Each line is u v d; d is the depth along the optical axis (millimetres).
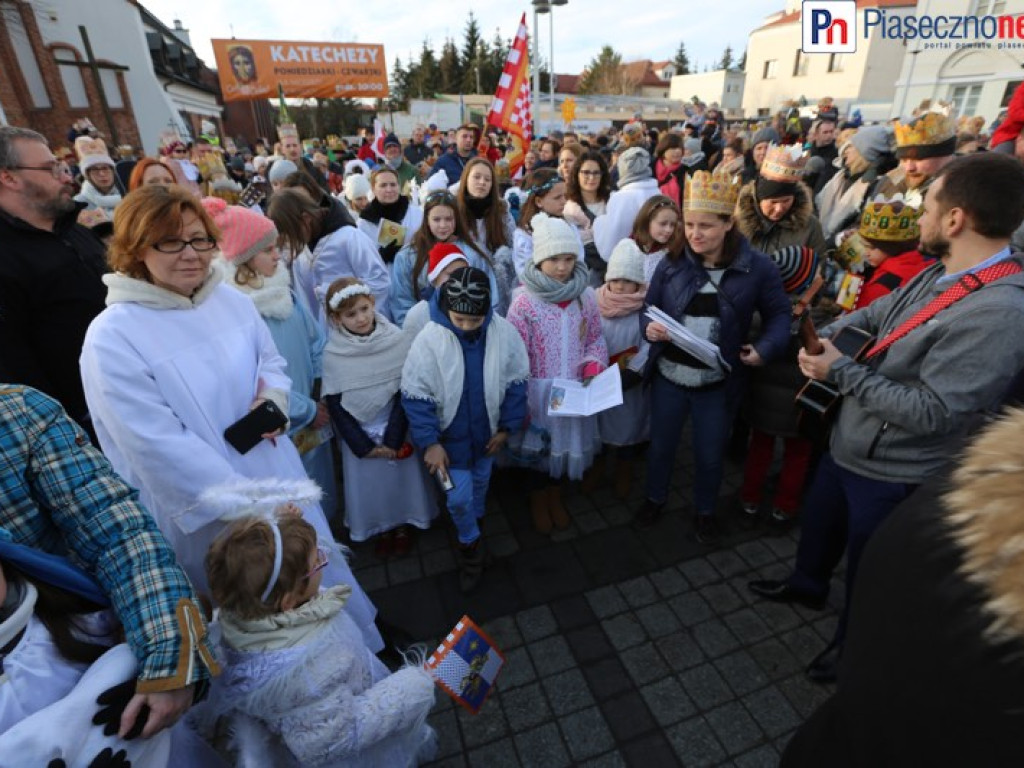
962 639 606
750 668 2270
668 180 6395
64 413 1215
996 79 18938
